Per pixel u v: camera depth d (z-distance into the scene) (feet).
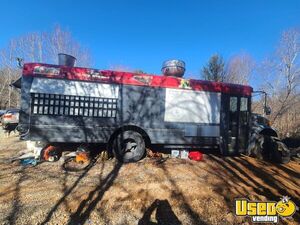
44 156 24.91
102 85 25.16
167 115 26.94
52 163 24.43
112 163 25.18
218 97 28.99
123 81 25.80
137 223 14.73
